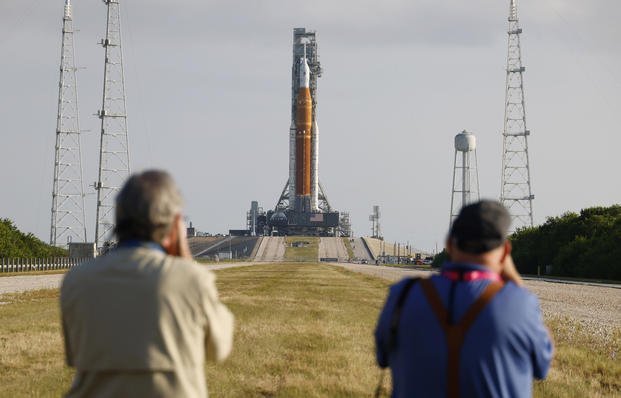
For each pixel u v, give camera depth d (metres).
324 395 45.53
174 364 16.44
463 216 17.42
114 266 16.84
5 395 44.47
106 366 16.44
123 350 16.36
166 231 17.50
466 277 16.80
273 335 74.44
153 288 16.56
